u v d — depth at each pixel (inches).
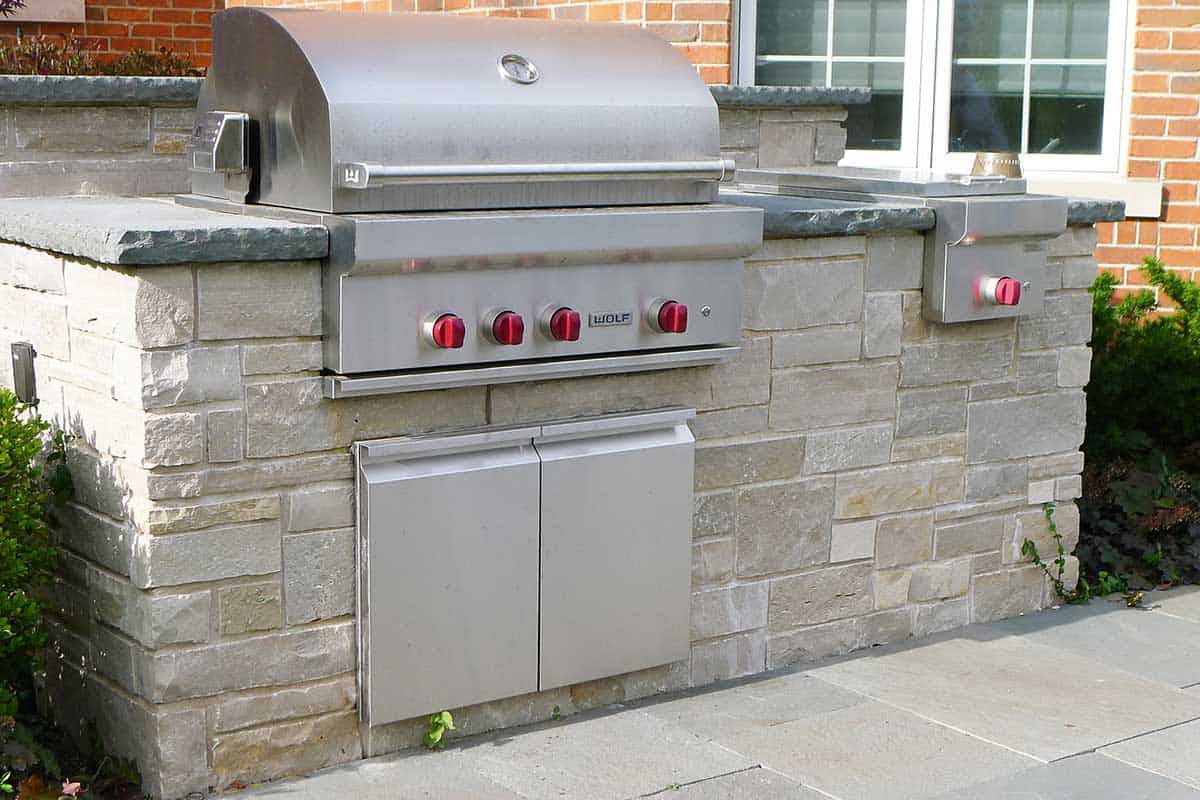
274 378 128.3
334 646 135.5
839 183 177.5
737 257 151.1
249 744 131.9
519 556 142.4
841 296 163.6
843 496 168.6
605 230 139.5
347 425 132.8
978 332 175.6
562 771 136.1
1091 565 200.4
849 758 140.2
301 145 132.2
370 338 129.6
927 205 165.6
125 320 122.6
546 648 146.0
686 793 131.7
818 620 169.3
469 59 140.1
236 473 127.5
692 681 160.2
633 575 150.8
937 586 178.5
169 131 171.3
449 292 133.0
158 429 122.9
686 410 152.4
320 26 135.3
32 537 133.3
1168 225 254.5
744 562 162.1
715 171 149.3
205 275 123.2
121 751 133.5
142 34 344.5
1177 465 227.1
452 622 139.3
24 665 138.9
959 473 177.8
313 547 132.7
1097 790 133.9
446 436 137.0
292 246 125.0
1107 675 164.4
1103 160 261.9
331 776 134.4
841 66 268.4
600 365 144.4
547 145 139.5
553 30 150.6
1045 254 174.4
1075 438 188.1
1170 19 249.8
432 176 130.0
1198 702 156.5
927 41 265.3
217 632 128.8
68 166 164.6
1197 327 234.4
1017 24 263.4
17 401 135.3
